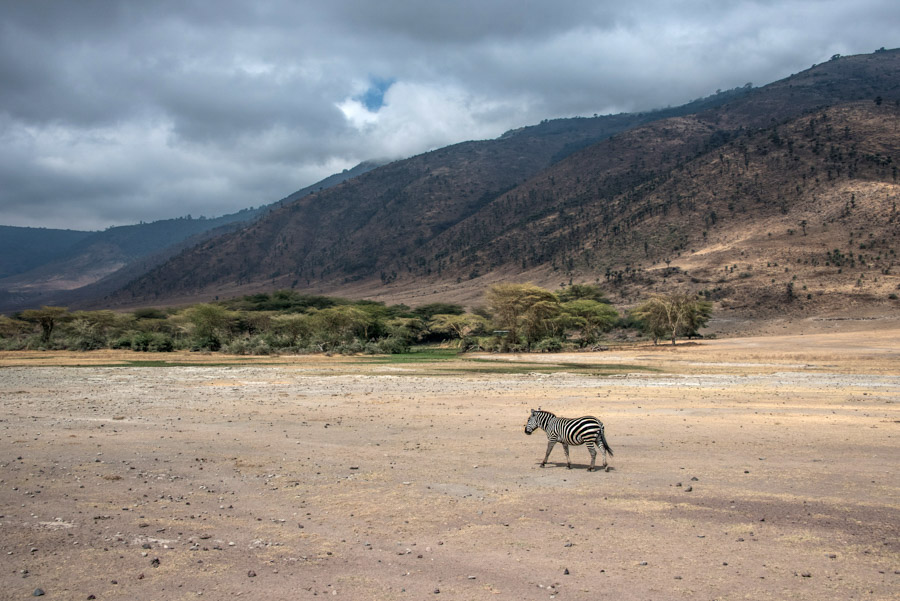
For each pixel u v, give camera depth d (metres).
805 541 9.10
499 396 30.05
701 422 20.73
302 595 7.30
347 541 9.21
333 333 93.81
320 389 34.16
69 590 7.38
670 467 13.95
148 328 113.94
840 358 61.53
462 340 97.50
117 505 11.00
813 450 15.73
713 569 8.09
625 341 116.38
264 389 34.16
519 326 94.06
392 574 7.96
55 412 24.06
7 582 7.58
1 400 28.34
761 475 13.08
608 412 23.64
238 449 16.25
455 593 7.37
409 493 11.83
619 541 9.16
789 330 112.00
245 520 10.21
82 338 91.44
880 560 8.33
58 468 13.86
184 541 9.18
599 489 12.06
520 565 8.26
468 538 9.34
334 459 14.98
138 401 27.98
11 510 10.60
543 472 13.57
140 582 7.66
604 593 7.35
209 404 26.83
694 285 154.88
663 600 7.16
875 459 14.60
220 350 87.31
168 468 13.96
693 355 70.69
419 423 21.06
